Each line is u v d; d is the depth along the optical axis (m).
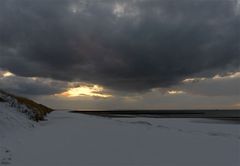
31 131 22.44
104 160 13.34
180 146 17.52
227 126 39.62
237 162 13.65
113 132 23.56
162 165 12.80
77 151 15.05
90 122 34.44
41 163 12.33
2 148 14.35
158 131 25.59
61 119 39.47
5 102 27.78
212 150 16.50
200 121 54.94
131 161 13.30
